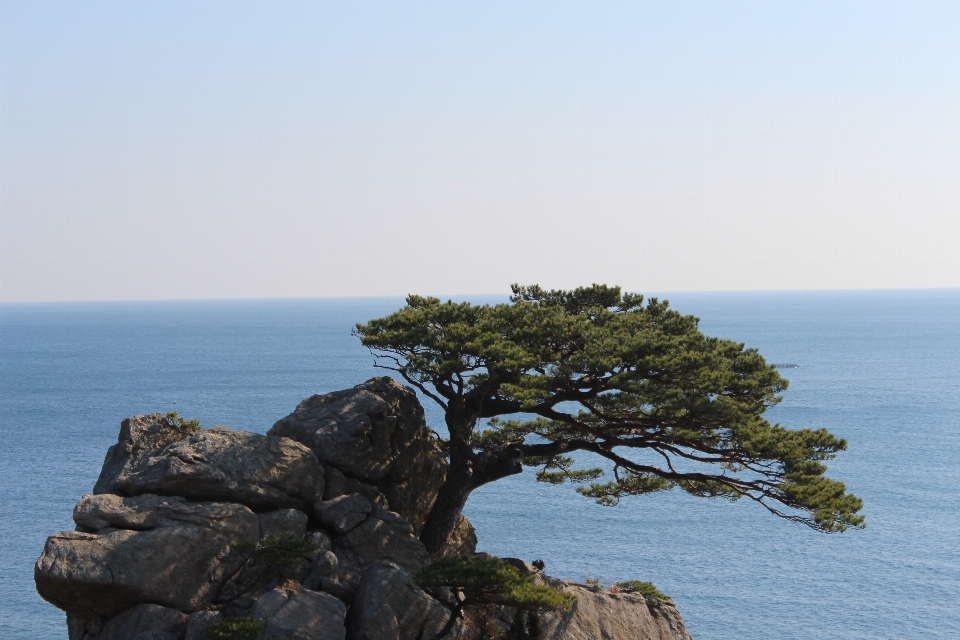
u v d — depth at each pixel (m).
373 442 29.59
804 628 66.38
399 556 27.06
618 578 76.06
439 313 30.62
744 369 29.11
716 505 101.75
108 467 27.03
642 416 29.88
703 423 28.08
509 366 26.91
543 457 37.03
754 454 27.33
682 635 29.55
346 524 26.78
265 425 161.25
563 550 84.25
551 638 26.17
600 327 30.14
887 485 114.12
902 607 71.12
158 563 23.22
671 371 27.22
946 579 77.75
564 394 29.64
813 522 27.70
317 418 29.72
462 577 22.34
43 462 126.88
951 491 110.62
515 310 31.02
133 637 22.30
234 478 25.84
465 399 30.64
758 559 82.62
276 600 22.59
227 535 24.59
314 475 27.66
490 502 101.94
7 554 78.25
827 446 28.38
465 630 25.19
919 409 183.38
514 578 22.78
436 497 31.81
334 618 22.70
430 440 32.06
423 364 28.06
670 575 77.56
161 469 25.23
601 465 107.12
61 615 62.44
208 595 23.75
